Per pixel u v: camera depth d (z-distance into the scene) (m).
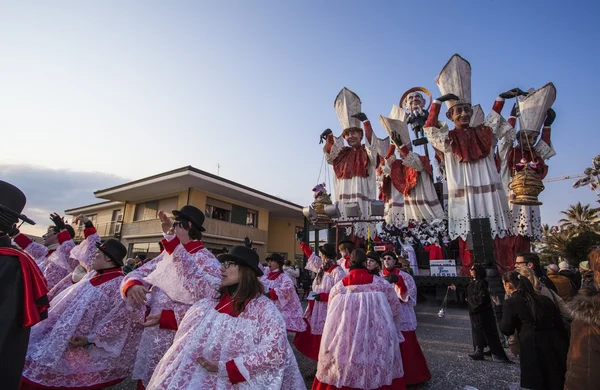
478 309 5.86
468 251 13.27
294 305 5.17
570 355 2.45
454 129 14.29
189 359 1.99
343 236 13.33
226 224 21.80
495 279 7.67
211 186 20.31
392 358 3.46
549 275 5.63
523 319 3.59
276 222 27.73
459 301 12.37
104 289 3.21
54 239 4.75
